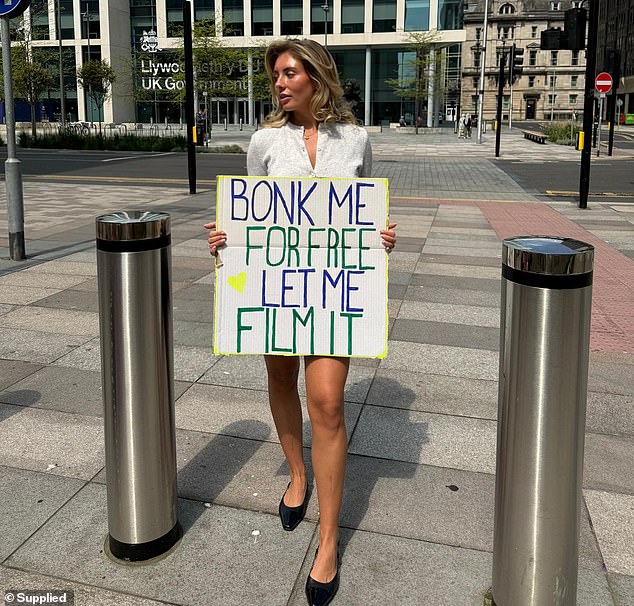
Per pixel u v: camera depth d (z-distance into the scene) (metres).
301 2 59.81
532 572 2.24
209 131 41.62
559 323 2.07
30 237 9.92
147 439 2.67
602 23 110.94
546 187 18.72
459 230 11.27
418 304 6.70
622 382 4.77
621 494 3.33
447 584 2.65
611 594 2.60
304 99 2.74
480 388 4.62
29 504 3.14
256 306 2.82
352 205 2.76
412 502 3.21
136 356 2.59
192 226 11.16
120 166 24.78
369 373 4.86
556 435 2.14
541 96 107.38
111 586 2.61
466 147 38.91
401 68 62.25
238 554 2.81
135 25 64.62
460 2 57.94
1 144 36.38
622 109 101.31
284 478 3.39
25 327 5.69
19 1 7.44
